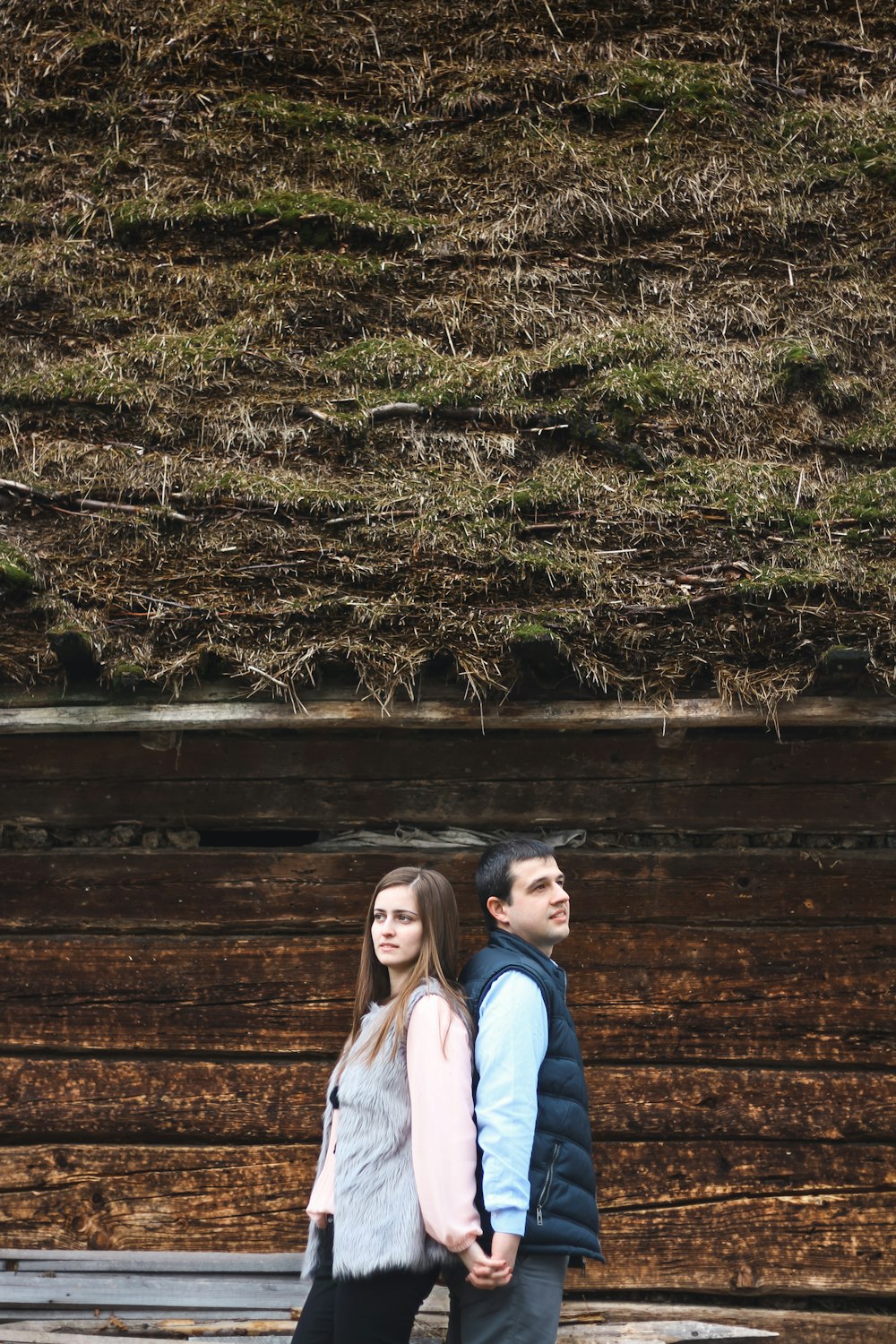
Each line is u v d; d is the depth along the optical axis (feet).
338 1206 6.49
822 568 9.07
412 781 9.79
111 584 9.21
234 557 9.31
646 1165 9.37
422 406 10.26
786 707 8.91
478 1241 6.32
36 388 10.38
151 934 9.78
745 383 10.57
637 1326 9.04
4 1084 9.52
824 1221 9.27
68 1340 8.92
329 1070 9.53
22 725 8.99
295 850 9.81
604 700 8.99
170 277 11.28
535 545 9.31
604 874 9.74
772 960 9.65
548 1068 6.64
